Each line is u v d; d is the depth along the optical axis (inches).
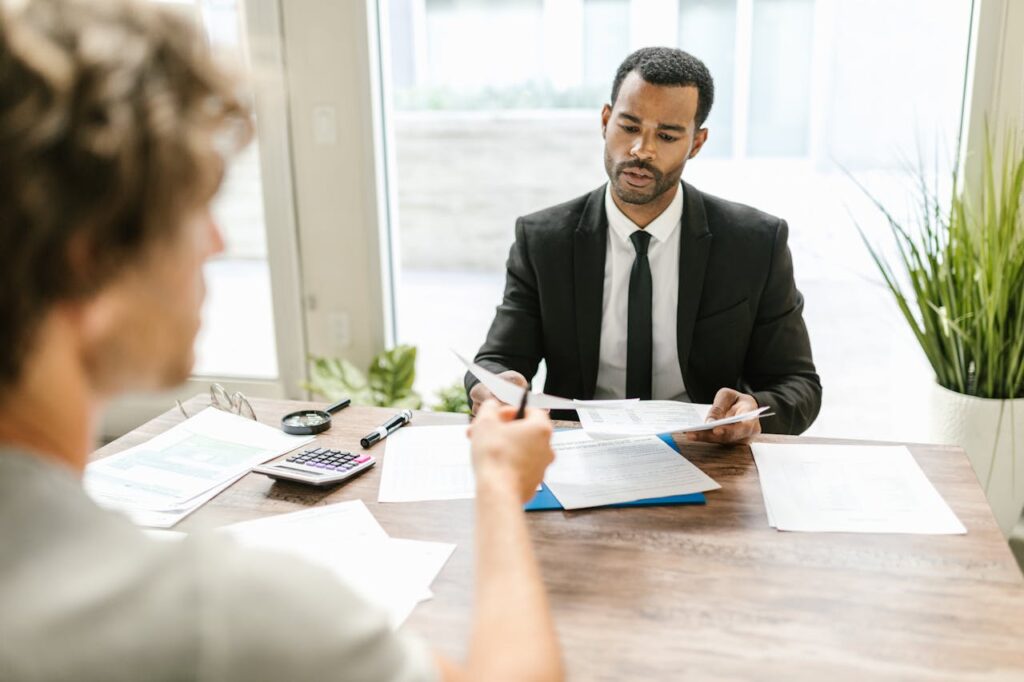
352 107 103.0
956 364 83.5
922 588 40.1
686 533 45.4
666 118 65.1
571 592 40.1
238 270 113.3
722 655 35.4
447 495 49.9
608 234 72.2
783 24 107.4
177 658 15.4
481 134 147.6
